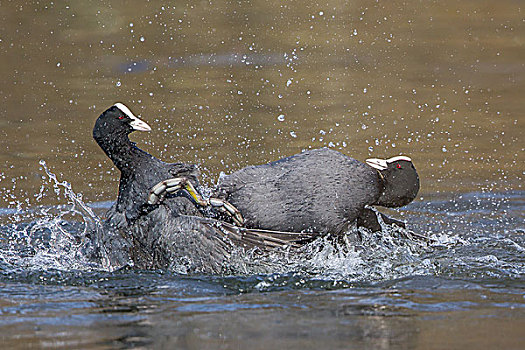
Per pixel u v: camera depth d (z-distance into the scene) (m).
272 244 9.47
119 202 9.69
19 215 12.23
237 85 20.25
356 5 27.61
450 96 19.64
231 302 7.93
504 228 11.45
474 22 25.72
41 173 14.39
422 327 7.02
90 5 26.16
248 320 7.25
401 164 10.55
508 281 8.70
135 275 9.12
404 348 6.45
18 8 25.77
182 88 19.95
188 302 7.96
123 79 20.72
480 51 23.11
